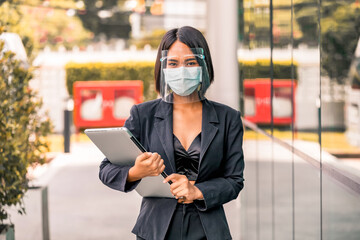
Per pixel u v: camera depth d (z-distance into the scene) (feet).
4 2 24.71
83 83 60.49
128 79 63.67
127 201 28.30
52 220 24.18
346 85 7.02
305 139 9.82
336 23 7.38
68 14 68.13
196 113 8.01
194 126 7.95
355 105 6.66
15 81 15.03
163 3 65.10
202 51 7.80
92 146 51.47
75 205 27.35
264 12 15.15
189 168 7.85
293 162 11.14
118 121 60.39
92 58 63.41
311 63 9.05
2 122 12.82
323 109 8.21
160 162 7.28
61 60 63.31
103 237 21.13
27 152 15.58
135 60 63.67
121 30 74.38
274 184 13.64
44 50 63.62
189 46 7.79
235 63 31.53
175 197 7.80
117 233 21.76
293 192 11.19
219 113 8.00
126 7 72.02
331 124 7.79
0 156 12.69
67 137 45.91
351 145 6.89
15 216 15.38
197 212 7.85
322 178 8.51
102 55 63.67
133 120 8.00
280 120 12.66
